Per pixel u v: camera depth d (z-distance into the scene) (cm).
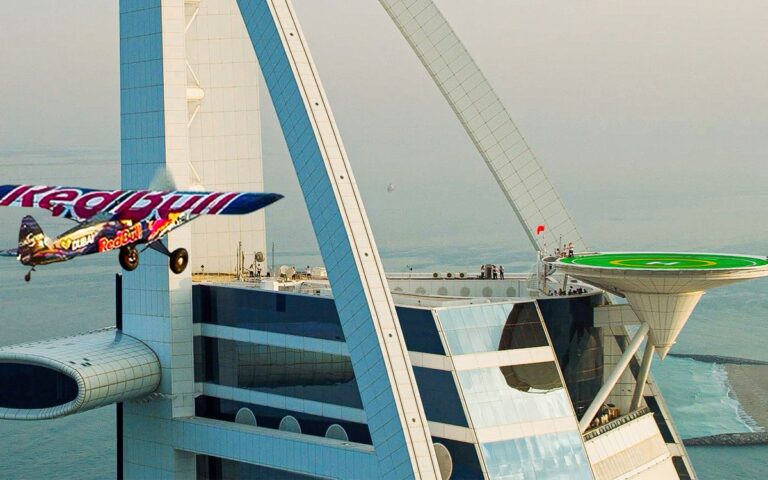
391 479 10506
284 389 12488
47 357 12212
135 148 12781
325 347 12131
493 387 11775
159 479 13000
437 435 11706
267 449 12256
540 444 11731
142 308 12900
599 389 12975
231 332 12769
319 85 11619
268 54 11781
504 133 14275
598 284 12469
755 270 11619
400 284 13712
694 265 12094
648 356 12950
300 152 11438
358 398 12012
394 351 10694
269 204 7425
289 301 12350
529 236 14188
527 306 12288
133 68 12725
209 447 12625
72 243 7181
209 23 14100
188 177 12756
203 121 14125
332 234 11112
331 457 11838
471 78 14288
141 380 12606
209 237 14112
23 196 7619
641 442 13075
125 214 7475
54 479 18575
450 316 11894
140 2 12631
